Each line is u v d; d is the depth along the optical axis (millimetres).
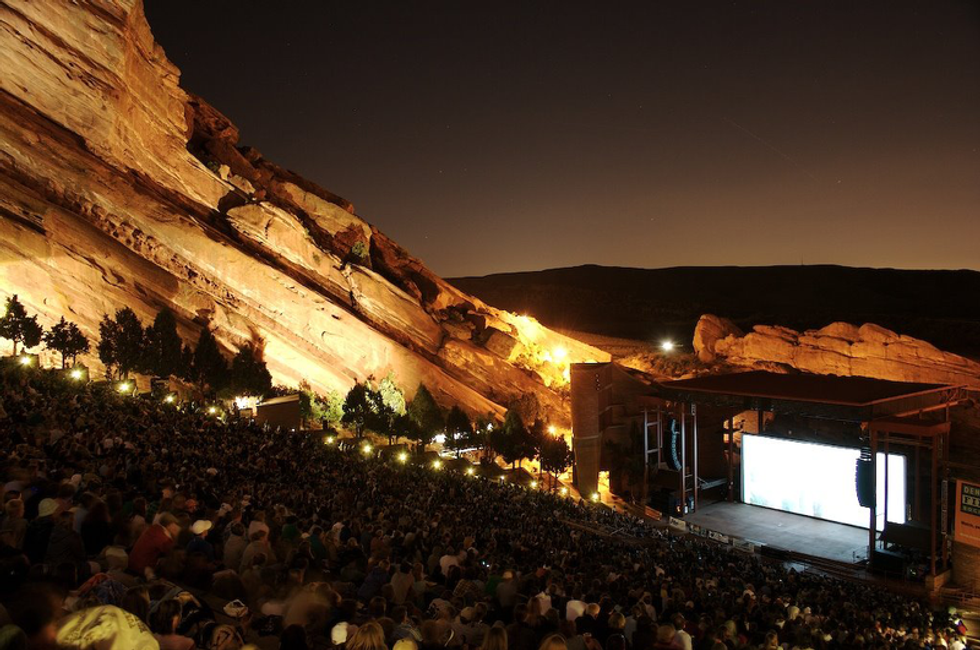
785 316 185625
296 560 12891
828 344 97000
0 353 55938
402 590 14898
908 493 55969
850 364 94250
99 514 13172
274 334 77312
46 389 38406
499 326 102312
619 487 68750
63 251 63562
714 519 58906
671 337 163625
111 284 65812
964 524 44312
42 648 6152
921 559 48281
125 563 12234
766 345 102875
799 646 17859
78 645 6094
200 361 60562
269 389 65000
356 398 67625
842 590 37188
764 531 55406
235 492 23891
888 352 91438
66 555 11062
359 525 23156
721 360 109438
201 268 75250
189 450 30328
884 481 49375
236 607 10078
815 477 58438
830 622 25312
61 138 69750
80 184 68875
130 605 8148
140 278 68062
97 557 12273
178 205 81375
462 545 22469
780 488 60531
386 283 91875
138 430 32125
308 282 86625
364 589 14859
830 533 54875
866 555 50000
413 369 83688
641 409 71312
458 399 84562
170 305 69750
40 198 65188
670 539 48188
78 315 62469
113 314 64375
